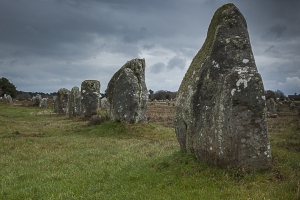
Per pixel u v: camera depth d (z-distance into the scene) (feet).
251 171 24.67
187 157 29.48
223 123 25.27
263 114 24.80
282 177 23.85
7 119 83.66
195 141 28.91
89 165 33.71
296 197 19.63
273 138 49.26
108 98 70.13
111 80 69.87
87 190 25.07
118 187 25.40
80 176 29.19
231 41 27.66
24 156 39.14
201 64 29.76
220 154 25.49
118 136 55.52
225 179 24.07
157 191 23.34
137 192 23.39
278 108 153.69
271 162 25.94
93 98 86.17
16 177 29.66
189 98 30.12
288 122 81.92
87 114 85.87
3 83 283.38
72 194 24.20
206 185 23.57
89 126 67.92
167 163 29.84
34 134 59.82
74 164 34.55
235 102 24.77
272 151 31.37
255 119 24.75
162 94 373.20
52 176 29.43
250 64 26.35
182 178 25.62
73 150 42.70
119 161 34.78
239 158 24.86
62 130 65.51
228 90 25.18
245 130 24.73
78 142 48.73
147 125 60.34
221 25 29.07
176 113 33.19
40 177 29.48
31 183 27.53
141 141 49.19
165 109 148.36
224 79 25.96
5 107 139.13
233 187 22.54
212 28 30.76
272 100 119.14
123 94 62.75
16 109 133.18
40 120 91.09
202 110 28.43
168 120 86.38
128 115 62.34
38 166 33.94
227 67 27.12
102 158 37.27
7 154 40.19
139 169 29.91
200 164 27.32
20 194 24.52
